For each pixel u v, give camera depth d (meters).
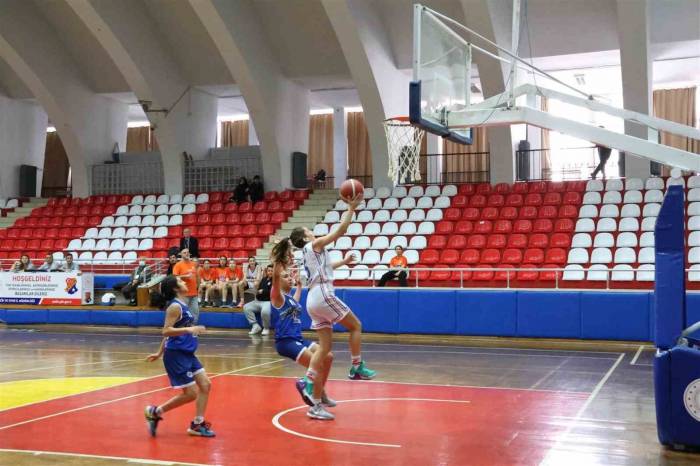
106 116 24.58
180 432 6.52
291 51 21.20
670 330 6.00
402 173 12.84
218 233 20.42
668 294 6.05
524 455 5.68
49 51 22.19
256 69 20.38
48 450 5.87
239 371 10.51
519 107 10.04
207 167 23.00
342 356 12.17
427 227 18.30
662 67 21.12
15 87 24.73
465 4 16.78
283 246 7.36
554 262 16.02
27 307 18.45
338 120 26.03
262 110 20.89
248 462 5.48
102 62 23.00
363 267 16.62
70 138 23.44
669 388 5.84
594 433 6.43
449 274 16.48
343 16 18.05
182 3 20.59
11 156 25.11
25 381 9.63
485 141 24.95
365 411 7.46
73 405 7.88
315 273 7.05
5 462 5.50
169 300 6.46
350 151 27.09
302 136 22.89
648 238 15.80
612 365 10.98
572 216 17.52
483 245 17.25
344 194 7.04
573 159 23.53
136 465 5.41
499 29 17.53
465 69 11.79
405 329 15.27
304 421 6.97
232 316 16.81
